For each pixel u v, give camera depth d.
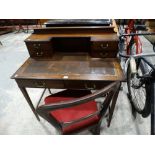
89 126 1.14
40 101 1.94
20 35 4.84
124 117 1.67
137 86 1.45
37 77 1.19
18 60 3.09
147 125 1.57
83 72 1.21
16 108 1.88
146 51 2.88
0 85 2.32
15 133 1.57
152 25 2.61
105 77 1.15
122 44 1.90
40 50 1.40
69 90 1.46
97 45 1.32
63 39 1.46
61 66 1.31
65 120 1.14
